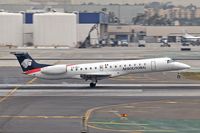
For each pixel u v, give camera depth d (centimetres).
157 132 16150
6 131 16362
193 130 16450
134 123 17650
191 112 19925
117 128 16775
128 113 19738
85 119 18412
